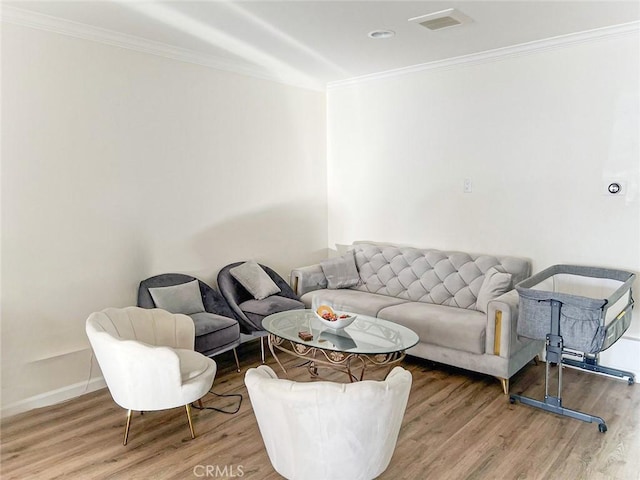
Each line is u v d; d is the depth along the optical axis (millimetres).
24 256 3111
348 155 5168
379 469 2113
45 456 2590
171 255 3949
